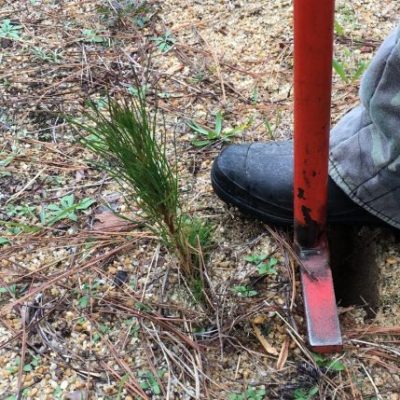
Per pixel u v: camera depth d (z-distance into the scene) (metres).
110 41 1.04
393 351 0.68
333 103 0.93
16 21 1.07
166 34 1.04
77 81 0.98
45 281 0.76
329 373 0.67
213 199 0.83
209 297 0.73
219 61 1.00
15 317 0.73
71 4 1.10
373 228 0.79
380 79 0.66
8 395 0.67
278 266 0.76
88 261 0.77
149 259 0.77
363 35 1.03
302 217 0.70
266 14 1.07
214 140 0.90
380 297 0.73
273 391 0.66
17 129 0.93
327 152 0.64
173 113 0.94
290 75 0.98
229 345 0.70
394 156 0.68
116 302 0.74
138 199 0.82
